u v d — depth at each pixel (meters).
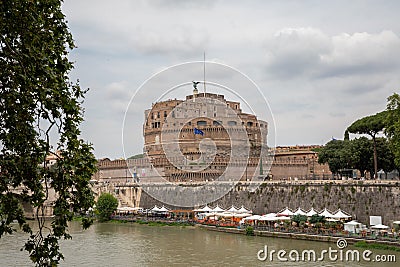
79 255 71.50
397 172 124.50
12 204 21.38
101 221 125.88
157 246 79.69
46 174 22.58
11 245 78.81
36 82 21.05
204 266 61.31
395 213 81.44
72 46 23.70
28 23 20.95
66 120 22.39
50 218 125.88
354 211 87.81
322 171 162.12
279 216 91.38
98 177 179.25
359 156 112.62
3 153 22.00
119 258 68.75
